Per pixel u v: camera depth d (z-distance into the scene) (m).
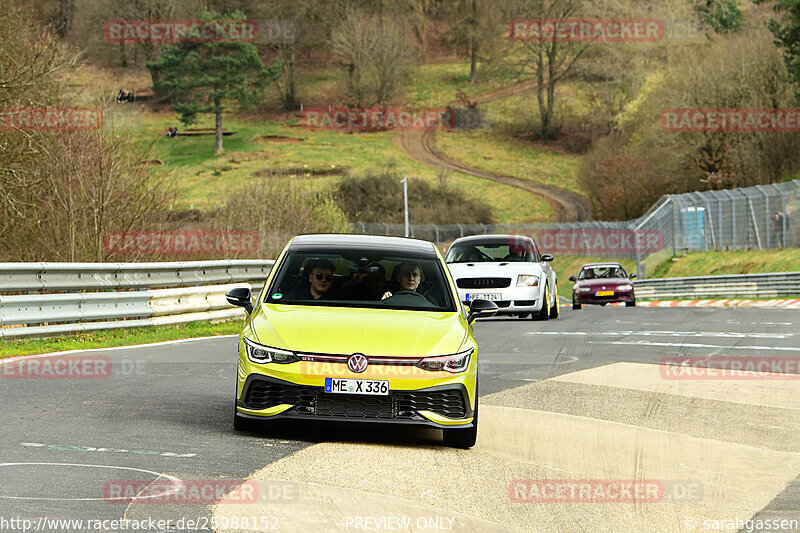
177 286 43.38
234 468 13.55
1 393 19.95
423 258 18.88
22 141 50.38
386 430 17.33
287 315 16.59
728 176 142.00
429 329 16.38
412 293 17.94
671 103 144.38
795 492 13.91
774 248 93.31
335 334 15.88
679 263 104.81
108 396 20.05
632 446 16.62
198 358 28.38
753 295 78.12
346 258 18.44
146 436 15.67
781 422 19.30
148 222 50.53
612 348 32.78
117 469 13.21
